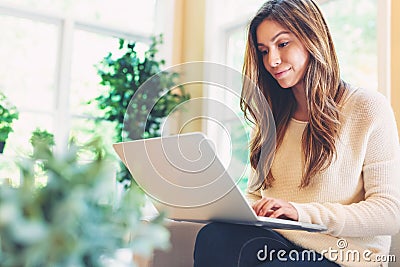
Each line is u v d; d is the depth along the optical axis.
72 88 3.99
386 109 1.76
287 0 1.89
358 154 1.72
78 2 4.11
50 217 0.61
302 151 1.83
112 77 3.77
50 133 3.78
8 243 0.59
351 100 1.78
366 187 1.72
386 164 1.70
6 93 3.84
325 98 1.78
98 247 0.64
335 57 1.86
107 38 4.17
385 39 2.42
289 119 1.90
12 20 3.91
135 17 4.27
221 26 3.98
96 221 0.64
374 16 2.69
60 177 0.63
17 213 0.58
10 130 3.55
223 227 1.61
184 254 1.83
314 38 1.83
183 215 1.71
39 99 3.92
